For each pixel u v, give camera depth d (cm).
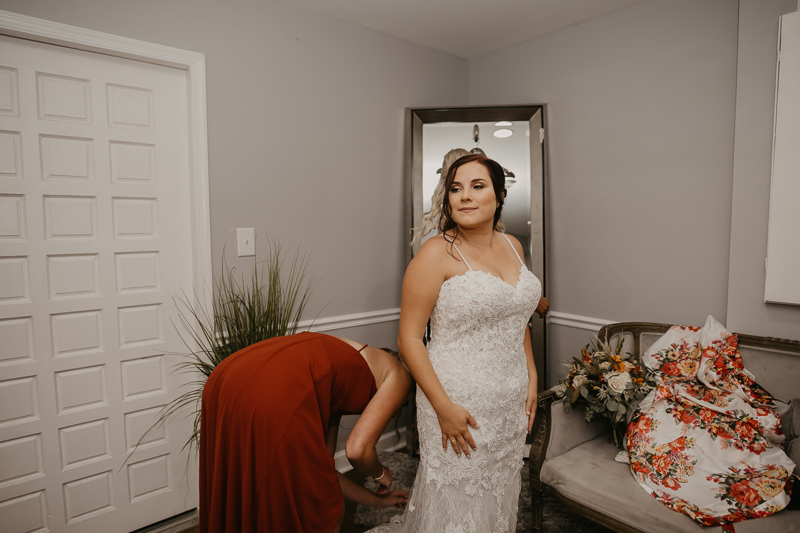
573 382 203
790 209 200
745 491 156
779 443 174
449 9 261
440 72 327
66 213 202
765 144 208
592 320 279
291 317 260
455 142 299
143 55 207
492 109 297
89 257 208
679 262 243
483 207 141
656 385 198
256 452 124
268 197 248
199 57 221
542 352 293
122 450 220
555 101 294
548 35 296
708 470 168
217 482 130
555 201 297
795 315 202
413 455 285
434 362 148
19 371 195
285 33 250
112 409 217
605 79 269
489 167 143
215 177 229
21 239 194
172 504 235
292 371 133
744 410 180
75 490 210
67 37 190
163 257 226
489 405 143
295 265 260
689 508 155
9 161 190
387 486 175
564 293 295
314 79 262
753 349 199
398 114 304
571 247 289
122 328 217
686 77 237
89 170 206
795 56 197
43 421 201
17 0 180
